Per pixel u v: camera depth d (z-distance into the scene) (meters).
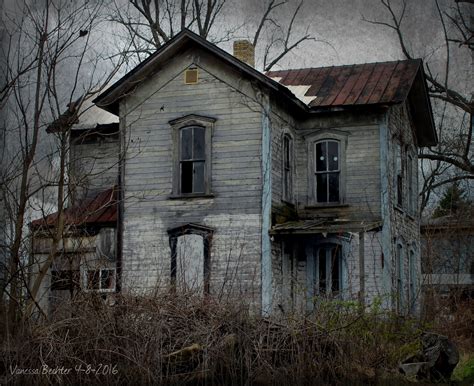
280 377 13.69
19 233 15.22
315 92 26.66
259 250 23.33
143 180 24.84
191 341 13.89
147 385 13.31
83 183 17.80
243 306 14.30
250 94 24.06
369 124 25.70
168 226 24.34
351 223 23.72
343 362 14.34
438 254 28.64
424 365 15.23
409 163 29.56
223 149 24.16
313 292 24.62
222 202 23.92
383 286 24.28
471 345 19.14
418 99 29.44
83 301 14.37
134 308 14.10
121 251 24.59
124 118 25.17
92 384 13.33
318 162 26.20
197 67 24.75
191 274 23.75
